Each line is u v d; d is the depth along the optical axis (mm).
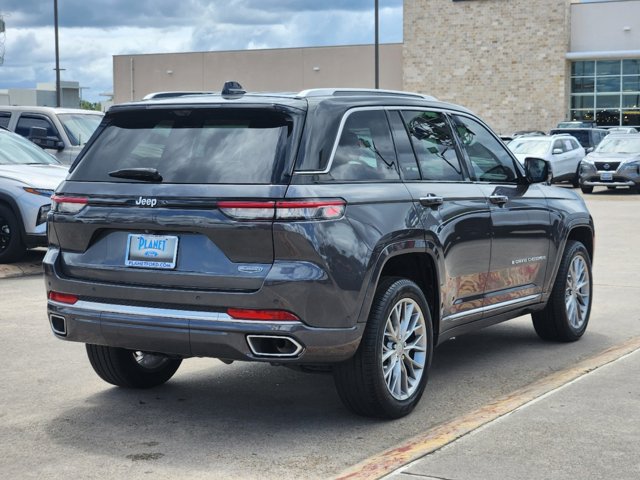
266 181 5203
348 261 5273
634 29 51938
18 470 4898
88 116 16812
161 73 63469
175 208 5332
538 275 7504
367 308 5414
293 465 4953
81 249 5715
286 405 6160
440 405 6141
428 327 5984
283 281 5094
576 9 53094
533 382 6762
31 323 8945
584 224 8133
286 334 5125
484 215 6637
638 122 52812
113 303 5527
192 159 5449
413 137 6223
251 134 5414
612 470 4613
